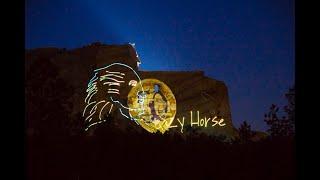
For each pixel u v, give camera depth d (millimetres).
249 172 8211
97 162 8203
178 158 8242
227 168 8234
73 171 8094
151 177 8016
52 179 7969
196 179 8039
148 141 8469
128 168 8109
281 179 8117
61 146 8445
